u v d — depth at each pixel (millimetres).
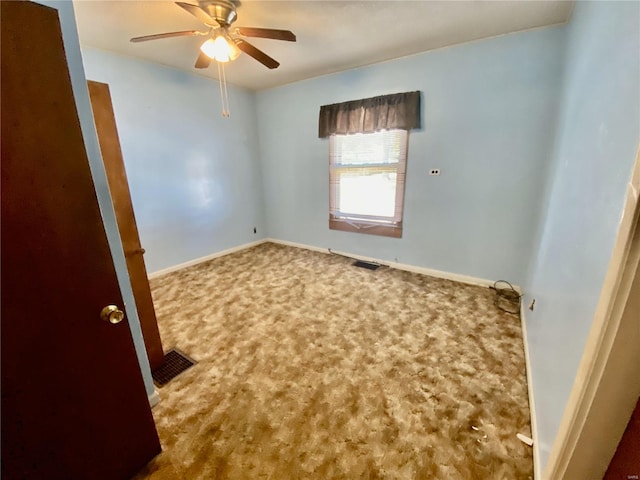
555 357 1170
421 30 2281
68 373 935
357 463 1237
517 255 2707
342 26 2205
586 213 1068
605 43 1138
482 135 2627
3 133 719
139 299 1660
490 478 1168
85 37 2365
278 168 4270
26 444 872
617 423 687
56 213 842
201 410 1503
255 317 2393
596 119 1126
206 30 2238
